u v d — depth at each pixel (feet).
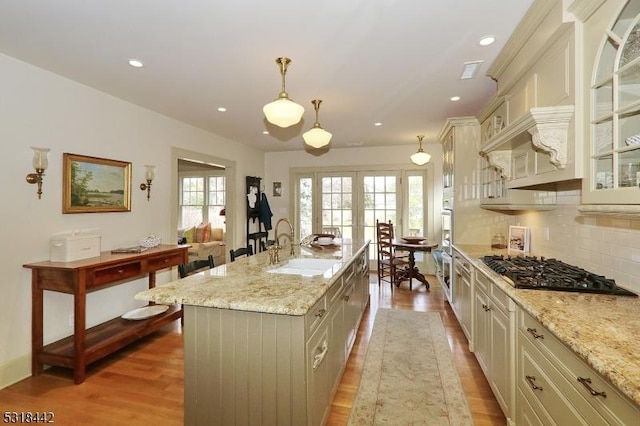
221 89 10.19
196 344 5.46
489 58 8.13
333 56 7.99
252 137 17.29
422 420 6.56
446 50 7.72
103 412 6.88
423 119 13.76
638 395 2.66
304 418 5.03
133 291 11.52
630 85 4.35
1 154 7.79
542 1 5.77
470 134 12.30
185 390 5.51
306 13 6.21
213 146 16.29
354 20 6.46
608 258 6.10
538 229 9.30
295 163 21.70
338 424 6.48
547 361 4.47
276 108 7.54
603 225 6.25
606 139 4.81
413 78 9.37
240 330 5.25
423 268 20.12
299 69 8.75
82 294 7.97
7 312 7.91
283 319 5.07
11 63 7.97
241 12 6.16
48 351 8.30
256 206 20.27
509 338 5.84
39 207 8.60
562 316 4.36
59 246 8.50
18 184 8.13
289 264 9.10
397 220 20.29
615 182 4.50
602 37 4.75
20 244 8.18
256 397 5.20
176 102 11.45
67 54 7.84
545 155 6.58
